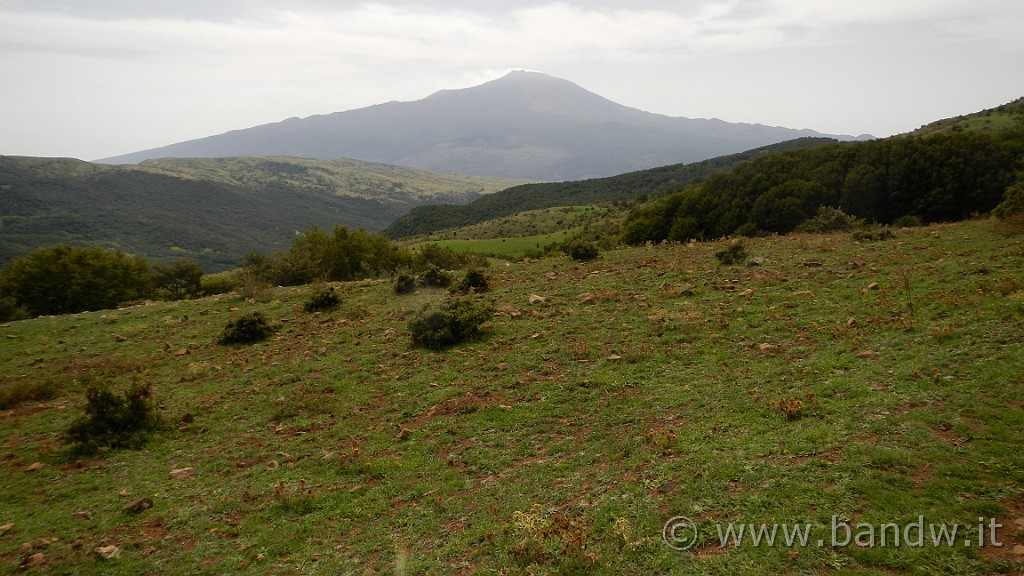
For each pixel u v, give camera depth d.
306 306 24.62
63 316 26.88
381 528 7.96
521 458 9.60
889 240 23.55
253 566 7.40
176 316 25.17
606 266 25.84
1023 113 82.06
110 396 12.73
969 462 6.64
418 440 10.91
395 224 196.62
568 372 13.35
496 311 19.88
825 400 9.18
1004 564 4.95
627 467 8.30
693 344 13.75
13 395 15.09
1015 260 15.07
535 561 6.34
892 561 5.27
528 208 173.12
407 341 18.05
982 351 9.73
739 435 8.55
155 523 8.81
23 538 8.48
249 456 11.12
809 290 16.42
